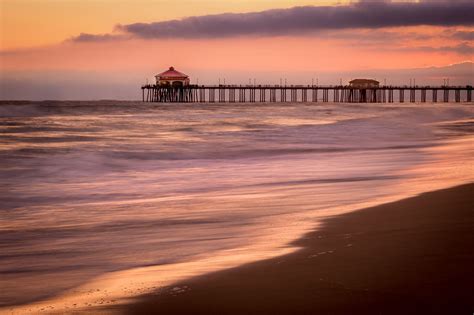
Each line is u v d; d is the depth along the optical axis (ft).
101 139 133.39
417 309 24.77
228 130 171.63
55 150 107.34
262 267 32.42
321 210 51.44
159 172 86.69
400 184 65.92
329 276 29.73
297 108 349.41
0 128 156.97
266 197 61.00
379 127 191.31
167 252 39.37
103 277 34.09
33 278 34.27
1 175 80.74
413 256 32.42
